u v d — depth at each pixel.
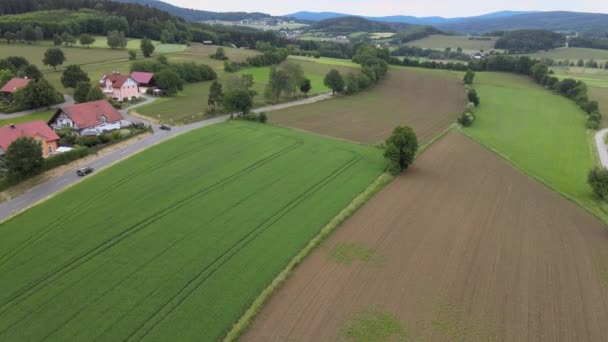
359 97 137.62
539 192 59.22
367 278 38.28
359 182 60.75
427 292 36.44
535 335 31.75
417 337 31.30
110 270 39.00
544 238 46.19
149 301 35.00
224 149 72.88
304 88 133.00
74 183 58.38
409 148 63.97
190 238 44.56
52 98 102.06
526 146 84.31
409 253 42.47
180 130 85.81
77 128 81.19
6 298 35.25
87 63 164.12
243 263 40.34
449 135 89.50
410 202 54.47
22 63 139.12
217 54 192.38
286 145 76.38
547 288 37.38
